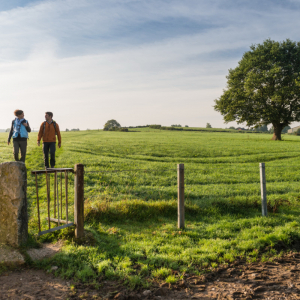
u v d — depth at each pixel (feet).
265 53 153.58
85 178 39.88
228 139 159.22
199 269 16.11
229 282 14.74
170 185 41.81
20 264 15.29
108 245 18.78
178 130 339.57
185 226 24.38
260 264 17.28
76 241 18.43
